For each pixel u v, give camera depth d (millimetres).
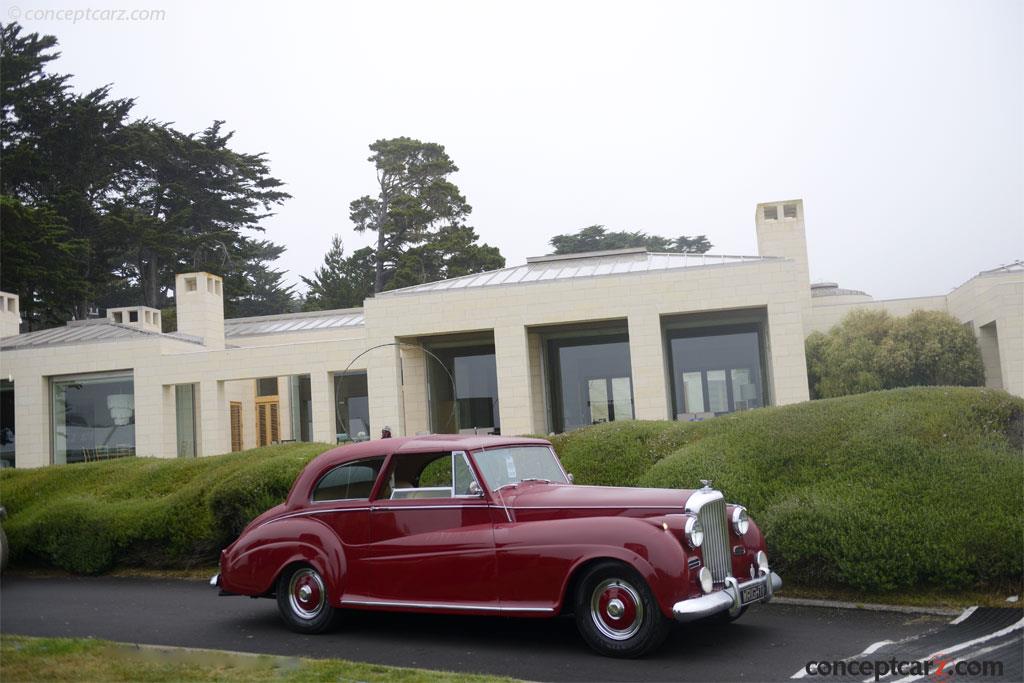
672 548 5664
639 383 20109
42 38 39625
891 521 7309
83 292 36219
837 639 6234
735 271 19812
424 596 6465
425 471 6812
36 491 12422
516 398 20719
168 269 44719
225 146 47406
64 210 38531
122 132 41906
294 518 7137
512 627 6980
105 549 10617
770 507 7902
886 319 23359
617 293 20375
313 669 5613
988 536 7035
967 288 22953
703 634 6504
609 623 5902
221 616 7859
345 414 26359
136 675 5598
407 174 53344
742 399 21000
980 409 8352
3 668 5805
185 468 11859
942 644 5945
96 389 26781
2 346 27688
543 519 6234
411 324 21516
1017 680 5062
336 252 57594
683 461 8648
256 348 25484
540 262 24891
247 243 49594
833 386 22969
